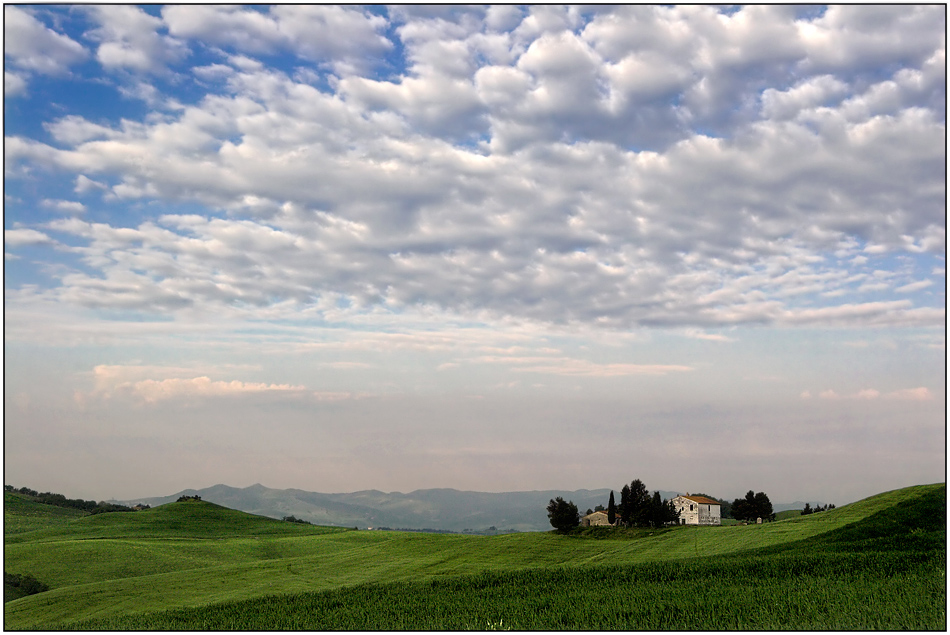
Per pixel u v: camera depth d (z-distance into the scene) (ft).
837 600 131.54
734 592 147.43
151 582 272.31
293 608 175.52
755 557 197.67
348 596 187.21
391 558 332.80
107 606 227.81
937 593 131.34
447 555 330.34
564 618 138.10
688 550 289.12
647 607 140.05
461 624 140.87
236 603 189.98
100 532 560.61
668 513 389.39
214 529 627.46
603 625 130.00
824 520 297.12
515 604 156.87
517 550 330.75
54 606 228.63
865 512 292.40
